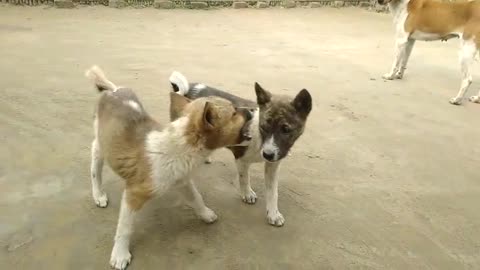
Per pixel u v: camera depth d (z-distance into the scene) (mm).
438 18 2547
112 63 2691
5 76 2344
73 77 2412
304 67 2924
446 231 1402
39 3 4121
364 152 1854
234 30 3830
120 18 3939
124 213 1171
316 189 1584
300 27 4129
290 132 1263
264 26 4070
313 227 1387
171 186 1202
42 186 1470
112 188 1494
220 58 2973
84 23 3660
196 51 3100
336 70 2918
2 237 1243
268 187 1368
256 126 1298
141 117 1243
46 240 1245
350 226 1401
